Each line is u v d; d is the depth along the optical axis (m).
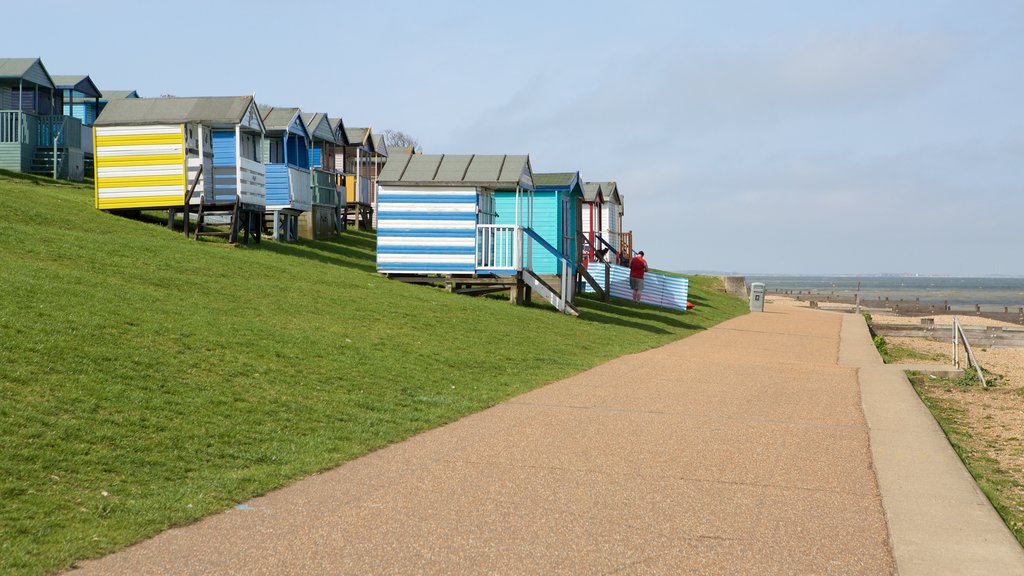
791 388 14.59
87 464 7.60
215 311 14.64
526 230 25.97
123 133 25.31
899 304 93.25
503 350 16.75
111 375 9.95
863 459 9.43
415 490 7.75
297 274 21.36
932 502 7.77
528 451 9.37
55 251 16.73
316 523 6.78
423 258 25.70
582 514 7.15
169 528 6.59
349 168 44.56
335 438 9.52
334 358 13.24
